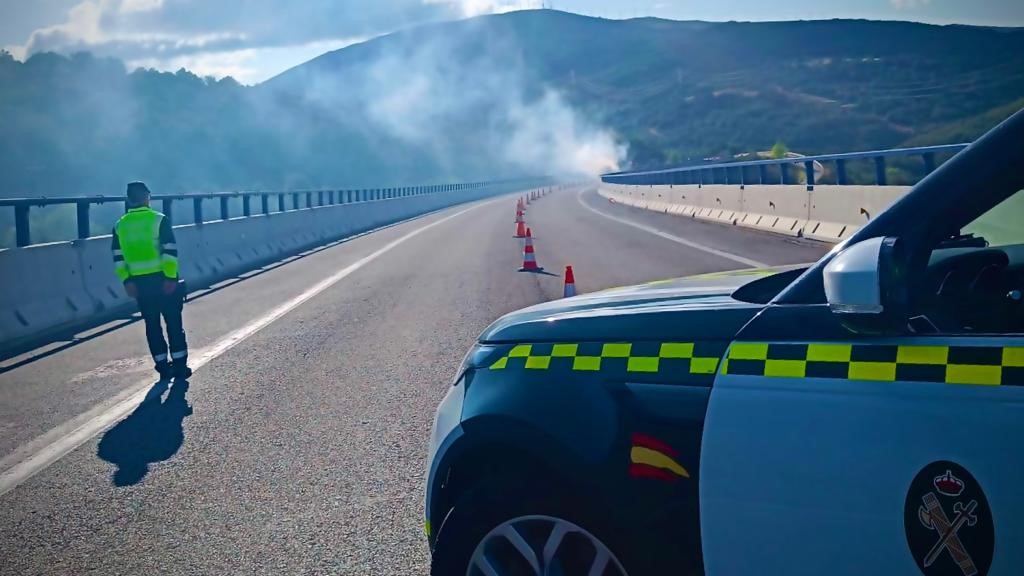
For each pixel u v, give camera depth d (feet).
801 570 8.27
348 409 24.59
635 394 9.57
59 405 27.07
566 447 9.81
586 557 9.98
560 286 47.14
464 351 31.55
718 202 91.20
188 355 33.50
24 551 16.30
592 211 139.44
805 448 8.30
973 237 11.52
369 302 45.29
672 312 10.12
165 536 16.61
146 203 29.68
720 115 519.60
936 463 7.64
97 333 41.01
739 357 9.09
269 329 38.42
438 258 68.23
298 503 17.81
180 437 22.86
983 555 7.34
